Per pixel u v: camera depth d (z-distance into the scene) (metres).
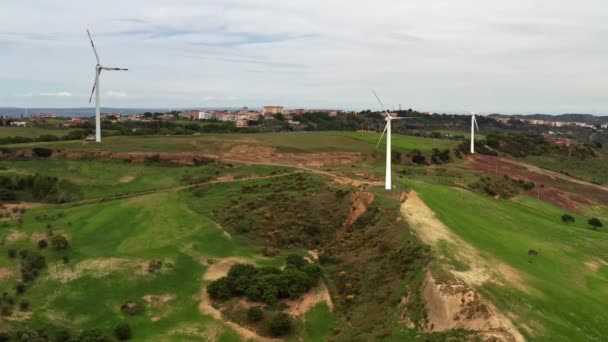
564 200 116.25
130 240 80.06
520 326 45.72
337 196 94.44
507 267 58.97
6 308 58.28
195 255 75.81
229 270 69.62
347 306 61.12
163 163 126.56
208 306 62.38
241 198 98.12
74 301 61.62
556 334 45.31
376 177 108.75
